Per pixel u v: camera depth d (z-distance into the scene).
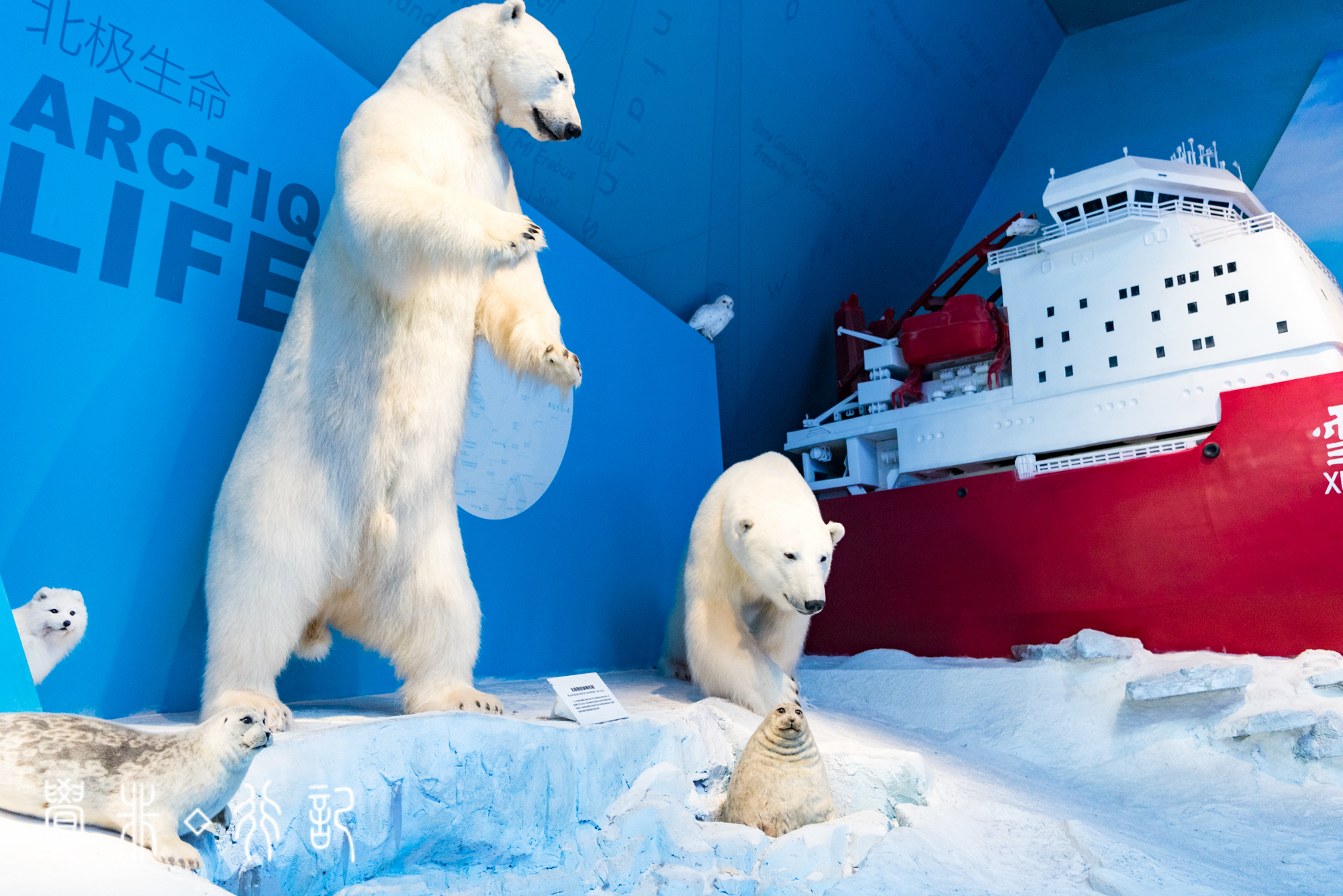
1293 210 9.27
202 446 3.40
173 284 3.36
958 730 6.03
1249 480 6.11
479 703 2.88
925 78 8.86
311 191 4.00
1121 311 7.38
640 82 5.90
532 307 3.25
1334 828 4.16
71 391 2.99
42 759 1.69
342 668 3.95
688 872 2.86
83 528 2.98
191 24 3.52
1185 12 10.85
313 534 2.82
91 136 3.12
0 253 2.83
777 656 4.86
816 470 9.35
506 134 5.34
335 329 2.95
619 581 6.29
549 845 2.87
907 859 3.08
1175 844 3.91
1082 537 6.79
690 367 7.71
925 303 9.34
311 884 2.12
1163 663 5.95
